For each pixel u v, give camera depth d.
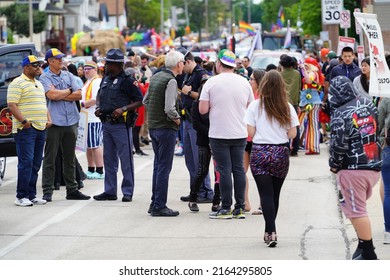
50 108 26.08
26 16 118.12
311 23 106.31
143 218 23.67
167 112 23.47
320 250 19.67
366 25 18.28
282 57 36.22
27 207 25.34
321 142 42.91
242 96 22.56
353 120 17.36
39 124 25.19
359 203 17.69
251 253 19.41
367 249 17.83
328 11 49.31
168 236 21.33
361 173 17.48
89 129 30.67
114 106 25.83
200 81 25.30
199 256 19.19
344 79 17.55
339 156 17.47
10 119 28.02
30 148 25.33
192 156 25.62
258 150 19.80
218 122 22.59
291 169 33.41
